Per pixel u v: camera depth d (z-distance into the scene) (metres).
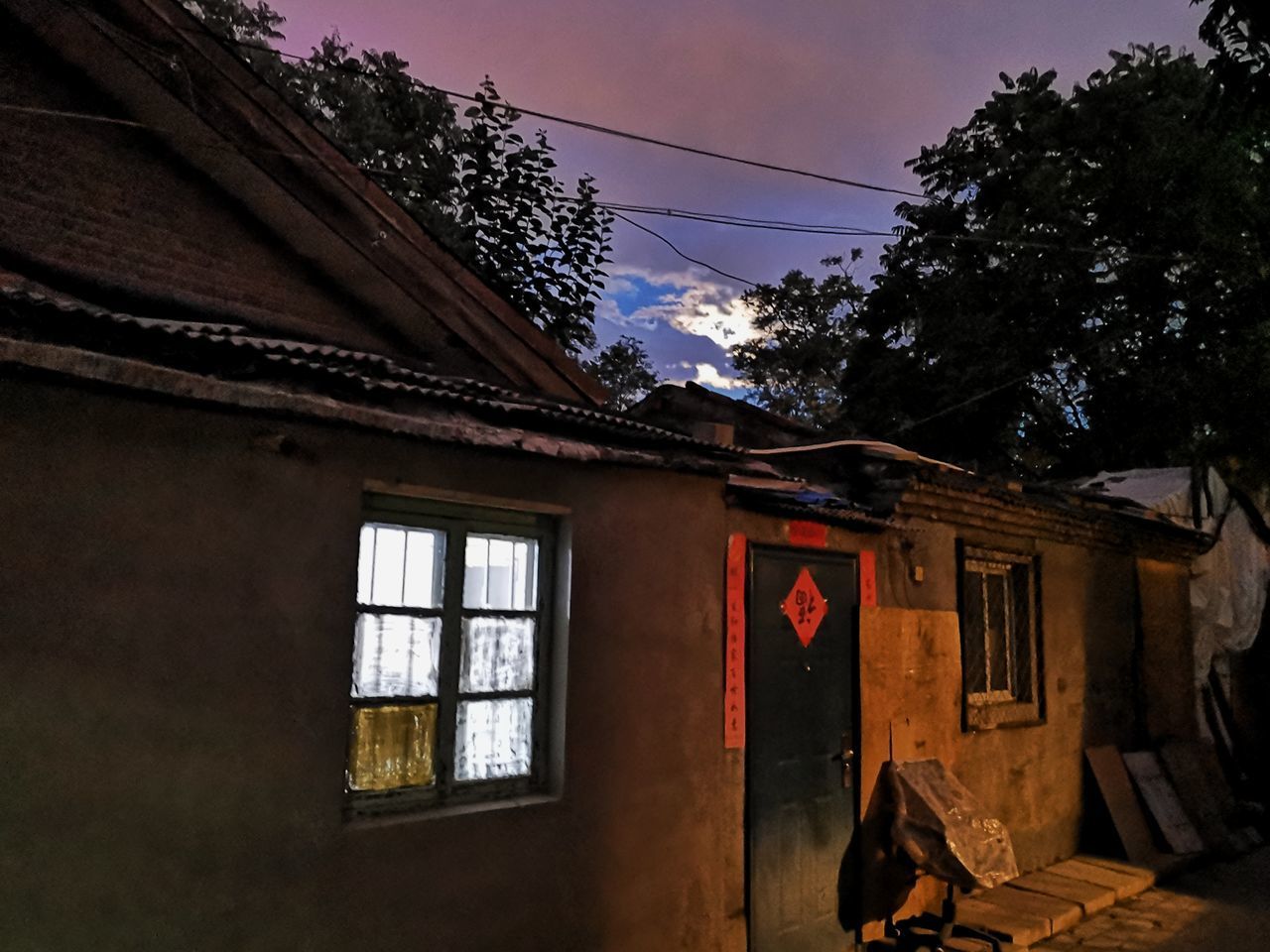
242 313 5.17
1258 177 12.99
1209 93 7.05
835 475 7.00
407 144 9.80
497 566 4.23
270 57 9.61
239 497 3.24
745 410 8.02
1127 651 9.88
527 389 6.36
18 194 4.52
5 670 2.71
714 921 5.00
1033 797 8.15
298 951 3.27
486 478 4.03
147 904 2.93
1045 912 6.97
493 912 3.88
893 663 6.55
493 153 9.66
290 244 5.47
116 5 4.68
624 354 23.56
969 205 16.62
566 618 4.34
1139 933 6.96
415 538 3.92
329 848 3.38
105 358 2.92
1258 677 12.66
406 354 6.04
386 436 3.67
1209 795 10.02
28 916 2.70
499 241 9.66
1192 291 13.99
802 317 24.28
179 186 5.08
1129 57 15.34
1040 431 16.03
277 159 5.22
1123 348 14.80
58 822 2.77
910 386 16.08
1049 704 8.47
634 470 4.73
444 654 3.95
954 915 6.23
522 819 4.03
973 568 7.88
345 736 3.48
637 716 4.64
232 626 3.19
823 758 5.89
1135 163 14.18
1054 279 15.07
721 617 5.21
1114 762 9.22
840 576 6.21
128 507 2.99
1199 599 11.46
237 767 3.16
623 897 4.47
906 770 6.41
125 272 4.85
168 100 4.88
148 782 2.96
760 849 5.33
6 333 2.95
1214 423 13.84
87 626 2.87
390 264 5.70
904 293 17.05
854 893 6.05
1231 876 8.78
